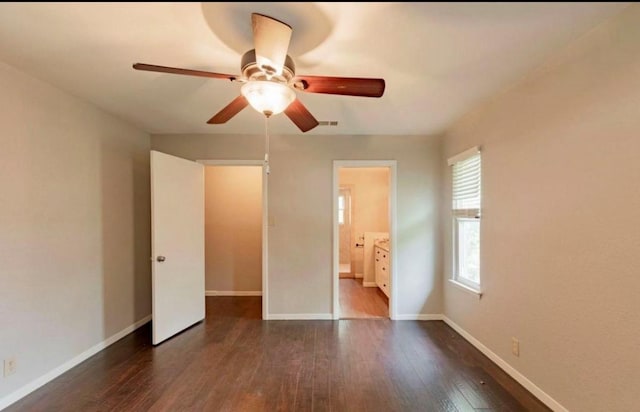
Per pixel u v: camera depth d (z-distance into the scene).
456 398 2.22
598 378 1.74
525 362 2.33
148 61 2.07
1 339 2.09
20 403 2.15
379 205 6.47
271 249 3.91
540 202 2.16
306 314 3.91
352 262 6.50
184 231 3.55
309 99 2.72
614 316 1.65
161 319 3.19
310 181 3.92
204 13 1.56
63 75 2.28
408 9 1.51
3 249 2.11
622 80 1.59
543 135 2.13
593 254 1.76
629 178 1.57
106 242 3.07
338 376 2.52
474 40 1.80
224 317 3.97
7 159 2.13
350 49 1.90
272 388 2.35
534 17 1.59
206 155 3.91
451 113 3.09
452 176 3.60
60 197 2.54
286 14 1.57
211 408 2.12
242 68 1.73
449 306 3.68
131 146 3.48
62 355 2.55
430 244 3.90
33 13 1.56
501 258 2.62
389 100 2.74
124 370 2.61
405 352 2.96
